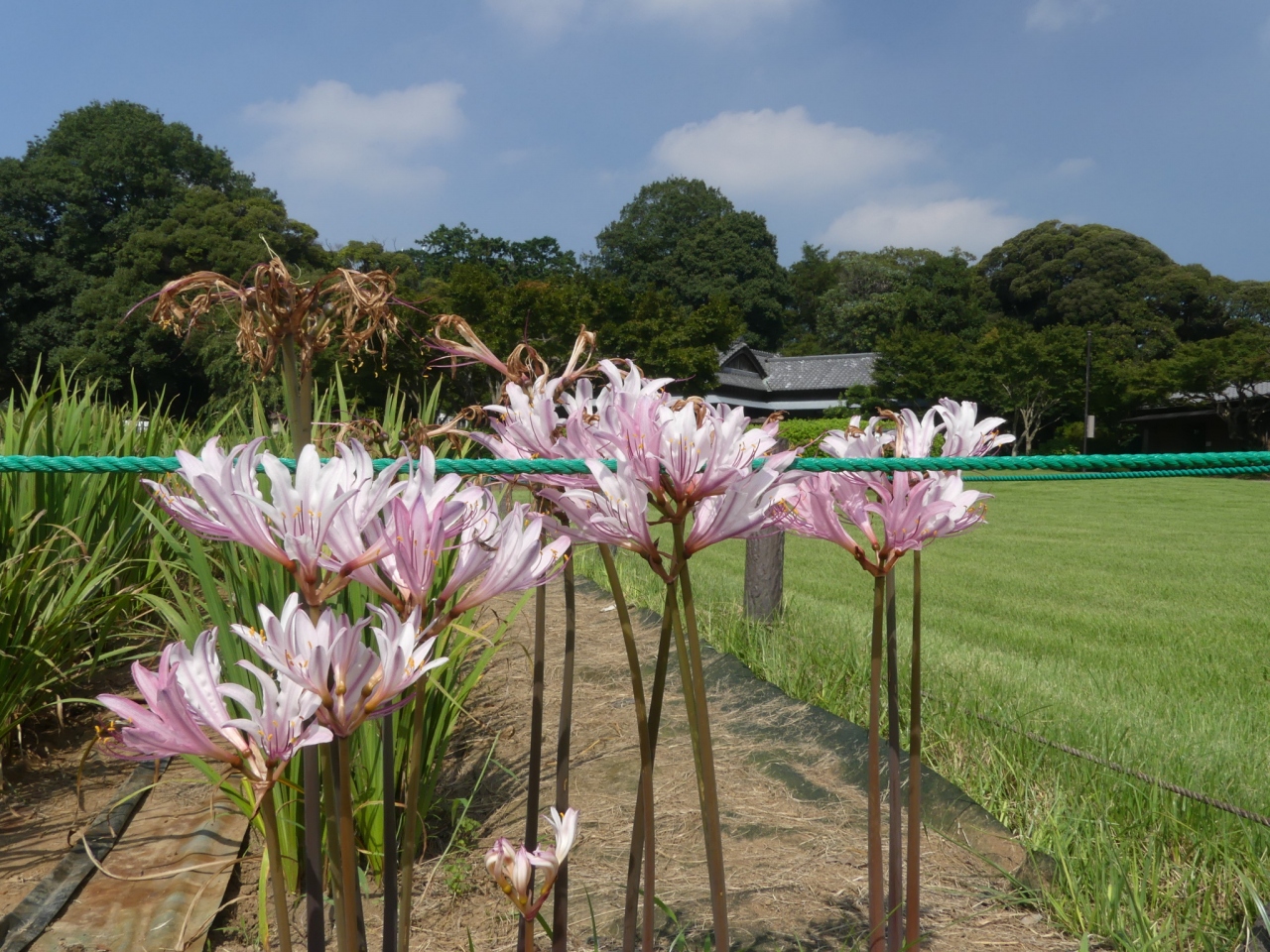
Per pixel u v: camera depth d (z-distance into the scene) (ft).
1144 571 32.86
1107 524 52.16
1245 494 75.46
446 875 8.40
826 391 172.65
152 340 108.99
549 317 74.59
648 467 3.46
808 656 14.83
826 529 4.63
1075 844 8.52
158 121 157.28
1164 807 9.08
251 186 161.99
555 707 12.75
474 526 3.32
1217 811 8.90
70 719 12.72
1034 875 8.23
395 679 2.91
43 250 144.15
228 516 2.95
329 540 3.02
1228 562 35.47
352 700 2.87
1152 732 11.69
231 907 7.87
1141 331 162.81
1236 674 17.02
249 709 2.87
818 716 11.80
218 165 158.81
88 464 4.26
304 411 6.50
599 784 10.53
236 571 8.21
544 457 4.45
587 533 3.57
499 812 9.98
